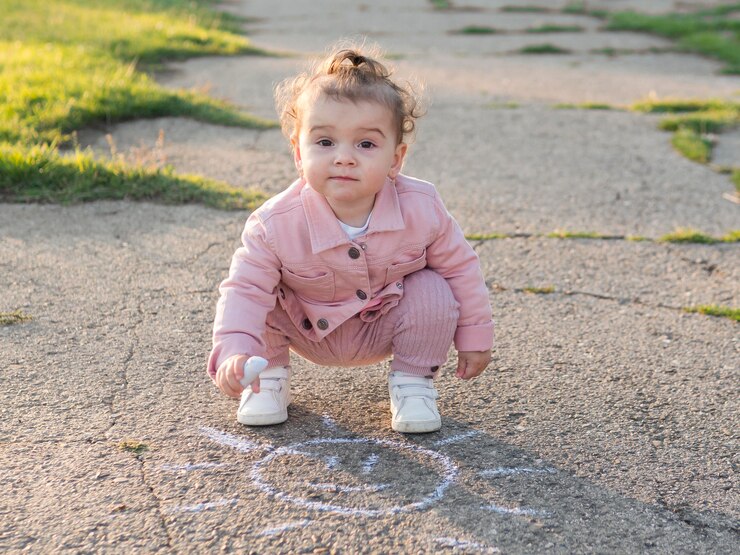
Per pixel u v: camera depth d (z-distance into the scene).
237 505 2.39
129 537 2.25
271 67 9.20
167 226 4.53
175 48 9.46
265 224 2.67
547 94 8.53
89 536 2.25
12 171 4.83
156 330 3.45
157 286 3.85
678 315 3.79
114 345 3.31
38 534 2.25
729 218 5.08
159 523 2.30
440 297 2.75
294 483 2.49
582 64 10.50
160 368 3.16
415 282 2.78
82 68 7.42
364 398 3.02
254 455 2.63
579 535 2.32
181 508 2.37
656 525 2.38
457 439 2.76
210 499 2.41
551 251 4.48
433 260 2.81
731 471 2.64
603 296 3.97
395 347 2.81
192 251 4.25
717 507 2.47
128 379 3.07
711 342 3.53
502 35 12.70
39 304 3.61
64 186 4.90
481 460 2.64
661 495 2.51
